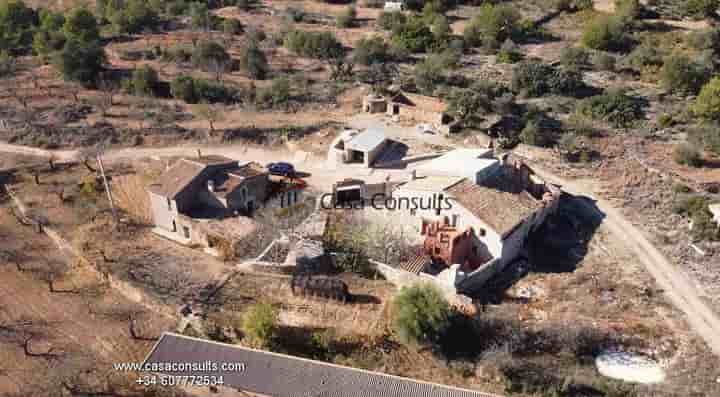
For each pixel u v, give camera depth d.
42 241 65.88
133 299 57.28
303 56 109.25
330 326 52.06
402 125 85.62
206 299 55.69
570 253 62.00
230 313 53.97
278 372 45.81
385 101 89.19
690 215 66.12
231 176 67.75
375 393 43.81
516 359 48.28
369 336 50.41
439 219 62.19
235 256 61.22
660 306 54.19
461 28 119.81
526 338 50.16
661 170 73.75
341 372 45.72
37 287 59.25
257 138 84.31
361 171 75.44
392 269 56.84
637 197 69.94
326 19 128.50
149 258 61.47
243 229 64.00
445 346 49.50
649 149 78.31
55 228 66.62
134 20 120.50
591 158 77.00
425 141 81.31
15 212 70.75
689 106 85.50
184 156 80.56
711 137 77.06
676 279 57.44
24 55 113.38
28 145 84.12
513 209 61.06
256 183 69.12
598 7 128.75
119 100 94.44
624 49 106.38
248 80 100.31
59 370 49.88
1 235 66.69
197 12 125.94
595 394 45.50
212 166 68.00
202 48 103.75
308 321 52.69
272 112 90.25
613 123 83.81
